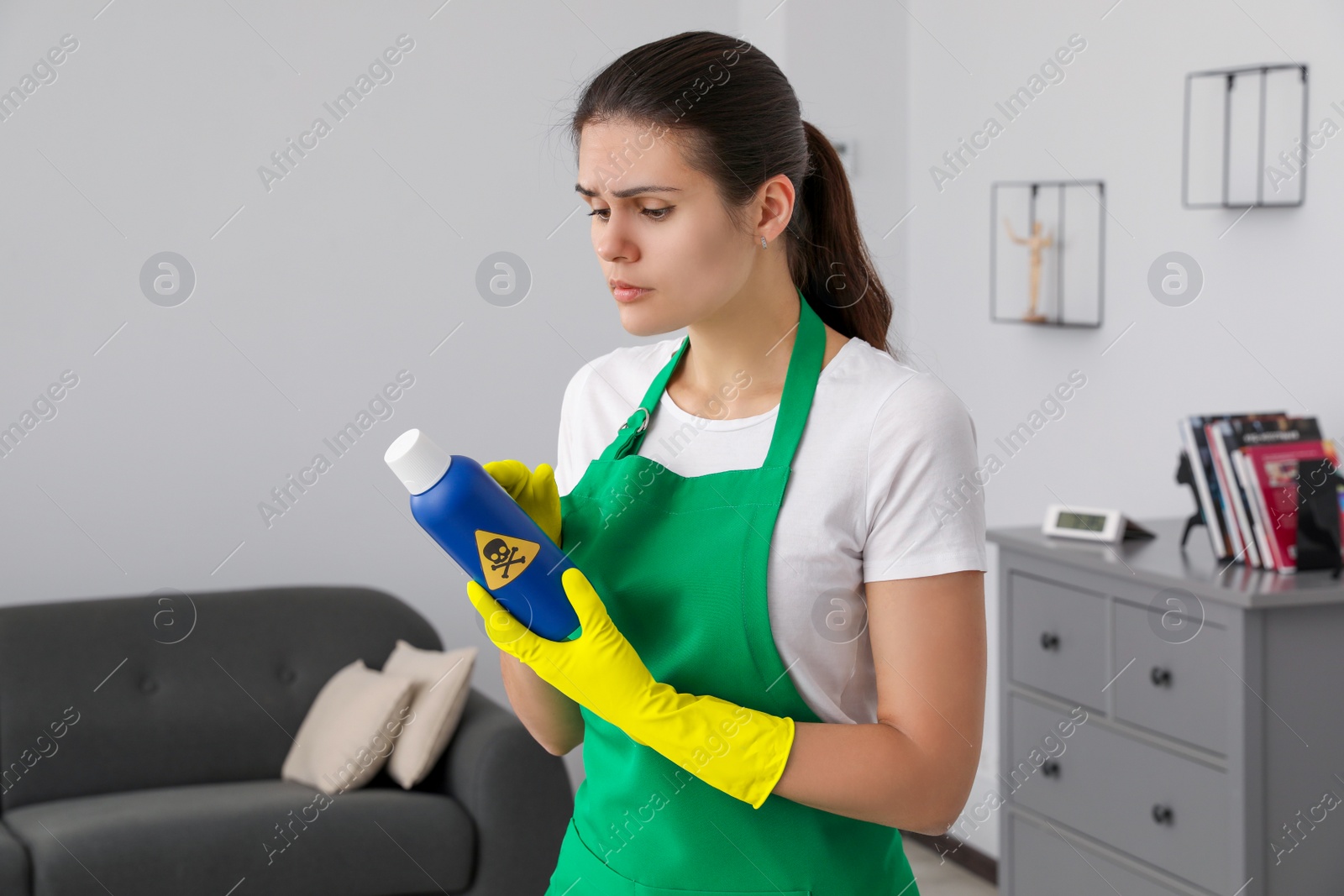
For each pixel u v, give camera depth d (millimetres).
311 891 2609
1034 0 3115
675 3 3744
